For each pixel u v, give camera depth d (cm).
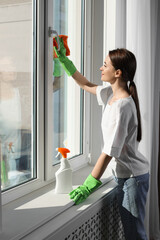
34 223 118
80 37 196
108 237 175
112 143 148
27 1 145
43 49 154
